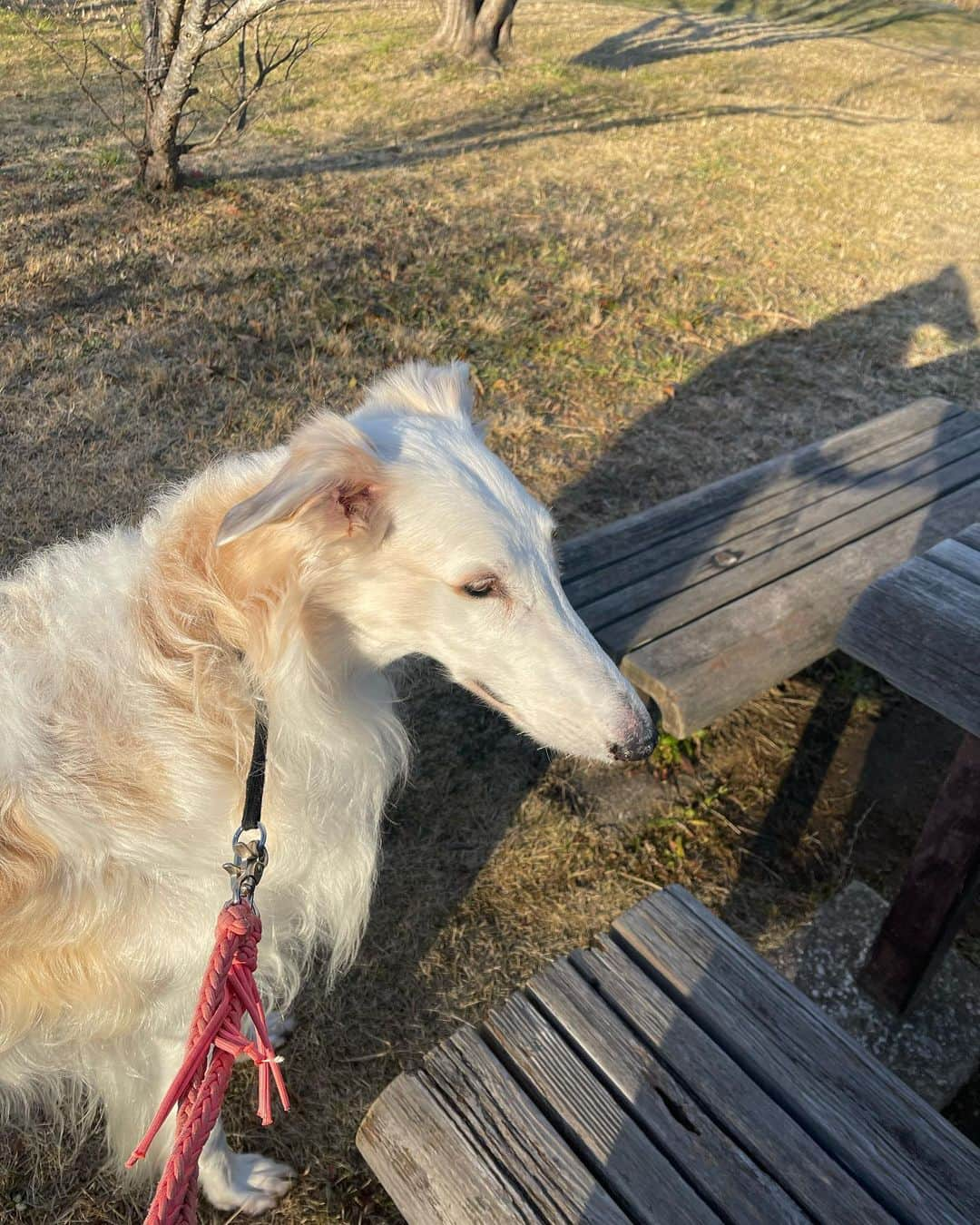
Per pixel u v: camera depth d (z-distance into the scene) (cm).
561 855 97
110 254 190
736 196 264
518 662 64
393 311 183
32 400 146
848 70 438
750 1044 58
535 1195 52
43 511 125
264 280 187
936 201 278
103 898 56
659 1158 53
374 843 69
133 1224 70
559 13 509
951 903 75
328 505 56
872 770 110
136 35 339
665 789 105
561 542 131
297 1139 75
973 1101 82
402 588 61
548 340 181
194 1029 45
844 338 195
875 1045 83
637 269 213
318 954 86
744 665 98
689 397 170
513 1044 58
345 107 306
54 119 268
